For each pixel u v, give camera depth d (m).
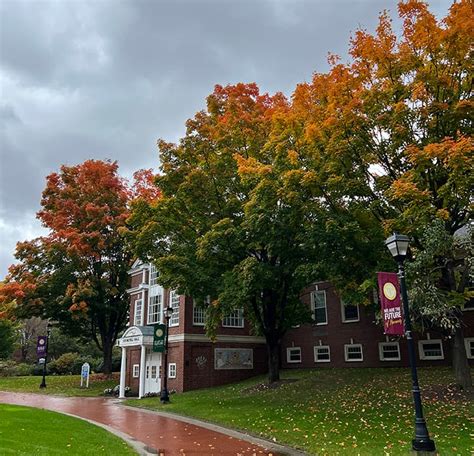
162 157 21.53
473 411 13.83
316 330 31.38
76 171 39.28
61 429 14.25
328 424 13.89
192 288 20.00
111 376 39.88
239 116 21.28
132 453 11.35
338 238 15.55
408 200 14.66
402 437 11.63
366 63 16.77
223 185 20.86
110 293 37.47
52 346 59.12
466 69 15.44
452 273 16.17
